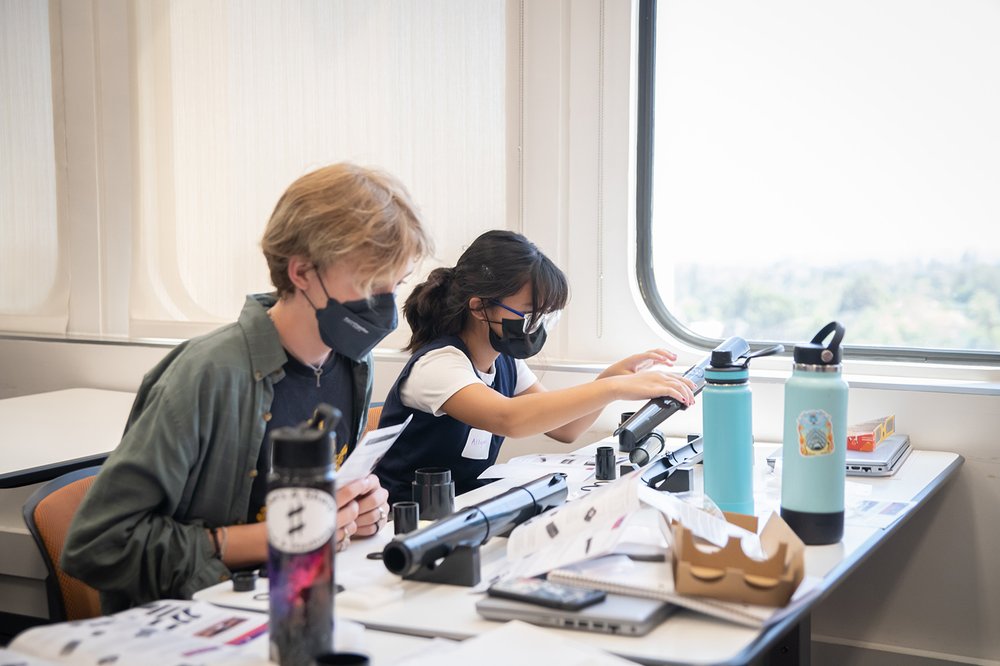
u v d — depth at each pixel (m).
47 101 3.04
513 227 2.49
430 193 2.57
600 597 0.98
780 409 2.21
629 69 2.36
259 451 1.36
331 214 1.23
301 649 0.85
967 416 2.07
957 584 2.12
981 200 2.50
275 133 2.72
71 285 3.02
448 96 2.53
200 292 2.84
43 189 3.06
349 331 1.29
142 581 1.24
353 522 1.28
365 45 2.61
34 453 2.06
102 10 2.89
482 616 1.00
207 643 0.91
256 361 1.35
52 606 1.44
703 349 2.39
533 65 2.44
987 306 2.52
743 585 0.96
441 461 1.84
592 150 2.41
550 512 1.21
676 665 0.86
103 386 2.92
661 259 2.44
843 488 1.24
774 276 4.16
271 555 0.86
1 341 3.06
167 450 1.26
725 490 1.30
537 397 1.71
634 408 2.34
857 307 3.92
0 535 2.05
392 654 0.91
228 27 2.75
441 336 1.86
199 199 2.82
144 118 2.85
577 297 2.46
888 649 2.20
